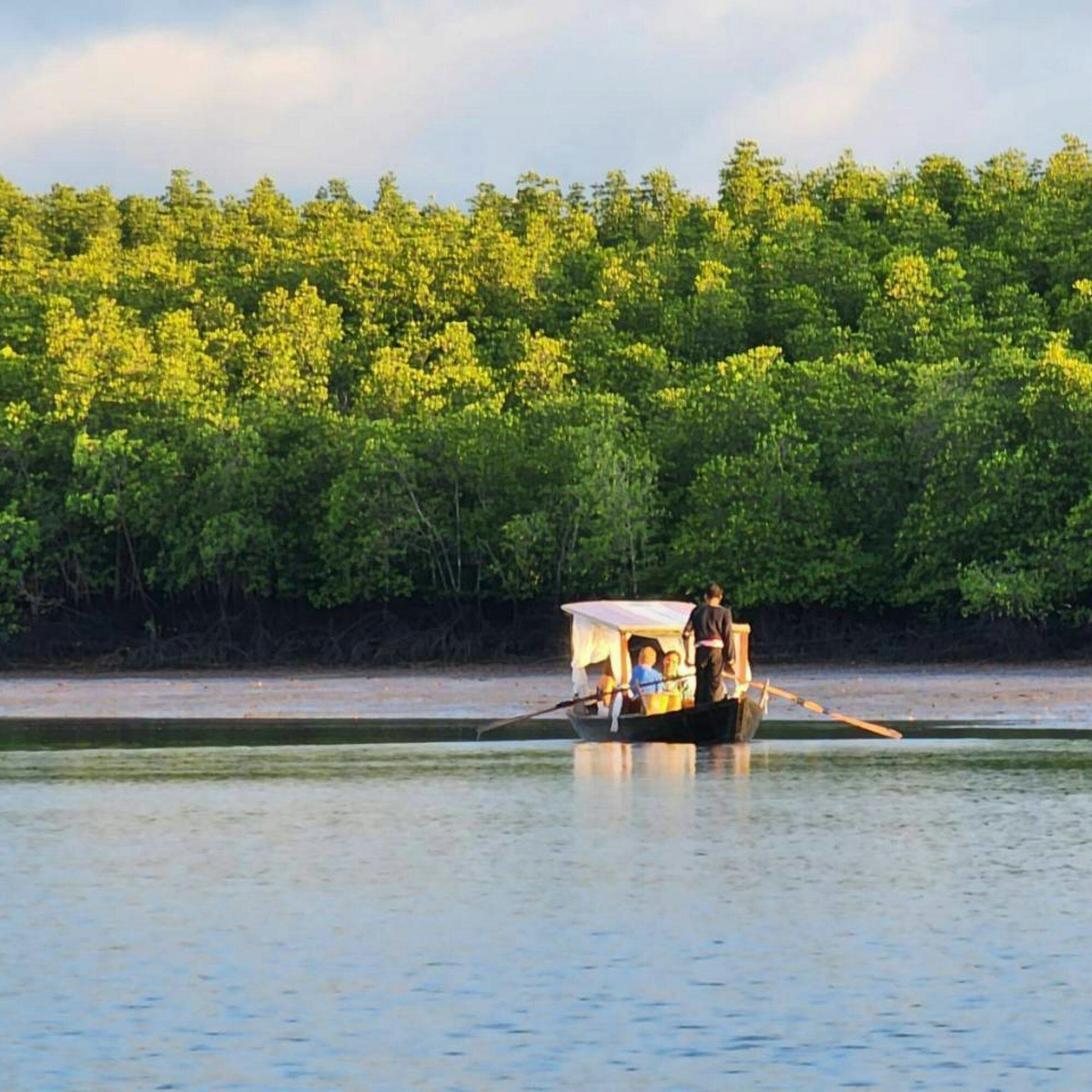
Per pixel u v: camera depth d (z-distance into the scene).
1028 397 137.50
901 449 140.88
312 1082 19.44
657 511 141.88
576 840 36.75
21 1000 23.17
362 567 141.12
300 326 177.62
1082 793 45.06
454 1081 19.41
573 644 69.75
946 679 106.12
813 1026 21.56
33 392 164.38
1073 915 28.09
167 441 153.12
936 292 178.00
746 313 190.50
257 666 139.00
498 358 183.38
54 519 150.25
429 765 55.28
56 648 144.88
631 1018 22.00
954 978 23.91
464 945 26.28
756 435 142.12
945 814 40.62
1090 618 128.12
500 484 144.38
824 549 136.88
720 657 63.03
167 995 23.36
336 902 29.80
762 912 28.53
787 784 47.91
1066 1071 19.59
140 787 48.81
